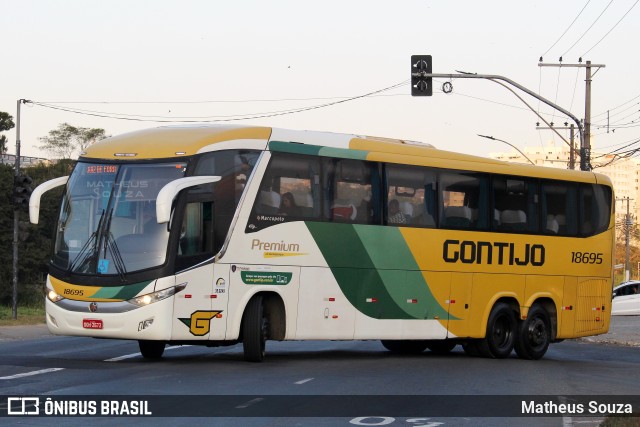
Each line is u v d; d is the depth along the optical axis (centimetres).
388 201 2172
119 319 1756
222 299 1852
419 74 3162
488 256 2386
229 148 1883
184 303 1798
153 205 1803
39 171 7119
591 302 2652
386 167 2177
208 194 1839
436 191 2278
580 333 2625
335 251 2055
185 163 1817
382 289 2148
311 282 2011
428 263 2247
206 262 1828
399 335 2192
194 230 1819
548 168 2561
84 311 1775
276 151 1959
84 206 1838
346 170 2092
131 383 1570
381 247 2147
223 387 1562
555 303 2558
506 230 2434
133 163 1839
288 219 1969
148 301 1761
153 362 1958
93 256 1794
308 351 2542
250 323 1916
